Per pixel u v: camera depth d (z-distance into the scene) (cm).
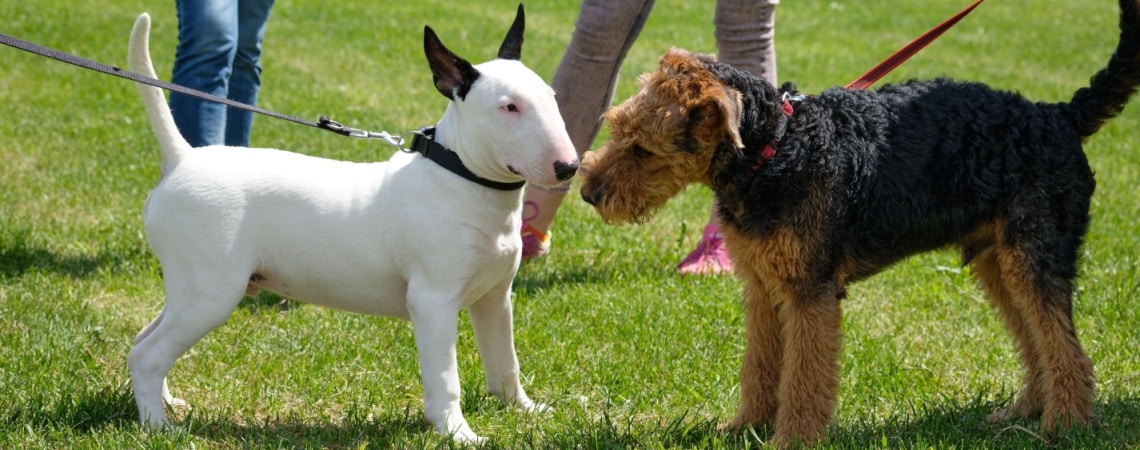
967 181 394
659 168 389
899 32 1767
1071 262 408
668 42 1538
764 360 427
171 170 381
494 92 363
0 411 413
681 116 373
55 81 1096
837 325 392
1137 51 391
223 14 547
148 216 381
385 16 1644
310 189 381
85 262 613
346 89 1141
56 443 388
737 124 355
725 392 473
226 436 407
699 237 721
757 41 593
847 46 1603
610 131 401
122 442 381
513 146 362
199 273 375
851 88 427
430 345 383
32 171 786
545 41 1499
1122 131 1090
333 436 414
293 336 516
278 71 1214
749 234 387
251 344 502
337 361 489
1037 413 443
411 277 383
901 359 505
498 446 395
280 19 1560
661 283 615
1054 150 397
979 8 2064
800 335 388
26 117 951
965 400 460
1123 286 605
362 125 984
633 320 552
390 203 380
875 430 420
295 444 405
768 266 388
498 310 421
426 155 383
